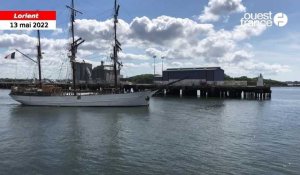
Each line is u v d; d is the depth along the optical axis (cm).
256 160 2777
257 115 5716
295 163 2698
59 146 3247
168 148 3164
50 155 2922
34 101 7612
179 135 3791
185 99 9925
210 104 7988
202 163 2692
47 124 4622
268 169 2550
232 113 6006
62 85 10269
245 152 3030
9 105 7738
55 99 7456
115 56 7856
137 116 5525
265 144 3353
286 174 2442
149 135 3788
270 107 7275
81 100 7362
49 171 2503
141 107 7150
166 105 7662
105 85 11331
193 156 2889
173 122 4809
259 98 10650
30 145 3291
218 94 11269
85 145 3291
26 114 5856
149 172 2483
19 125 4528
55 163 2694
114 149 3127
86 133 3912
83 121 4925
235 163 2694
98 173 2464
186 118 5266
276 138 3653
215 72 12388
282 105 7856
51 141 3472
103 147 3206
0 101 8988
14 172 2475
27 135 3794
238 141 3484
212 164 2666
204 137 3681
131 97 7275
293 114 5894
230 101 9131
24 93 7638
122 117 5397
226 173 2458
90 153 2986
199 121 4922
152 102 8631
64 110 6556
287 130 4156
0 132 3981
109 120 5031
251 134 3875
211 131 4059
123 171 2505
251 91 10681
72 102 7388
